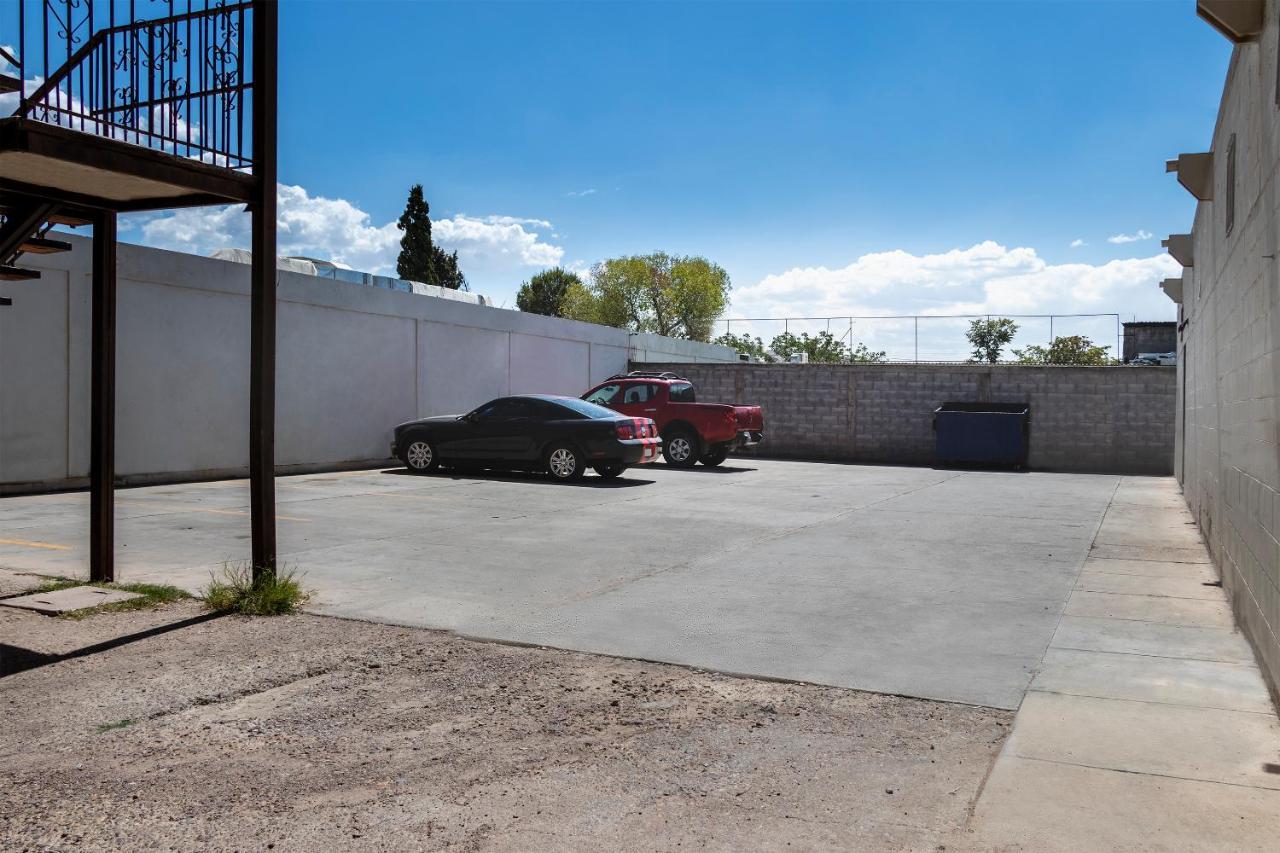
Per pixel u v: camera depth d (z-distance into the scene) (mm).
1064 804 3439
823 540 9805
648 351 29000
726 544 9469
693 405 19016
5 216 6676
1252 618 5555
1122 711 4500
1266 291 5117
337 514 11391
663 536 9938
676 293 64438
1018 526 11062
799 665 5289
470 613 6434
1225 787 3582
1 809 3414
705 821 3326
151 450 14227
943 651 5590
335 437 17406
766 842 3162
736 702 4656
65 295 13000
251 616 6277
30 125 4988
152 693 4734
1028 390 21719
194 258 14719
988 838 3174
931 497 14367
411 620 6230
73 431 13180
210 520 10656
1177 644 5750
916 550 9227
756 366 24219
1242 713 4457
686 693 4797
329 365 17234
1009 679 5035
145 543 9039
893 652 5562
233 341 15523
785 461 22422
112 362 7133
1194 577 7922
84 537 9328
